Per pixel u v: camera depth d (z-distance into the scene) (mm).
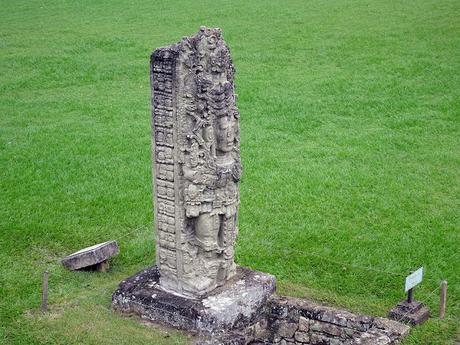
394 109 23984
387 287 13688
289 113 24016
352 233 15844
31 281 13484
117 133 22422
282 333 12430
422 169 19391
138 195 17750
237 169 11844
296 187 18375
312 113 23969
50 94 26406
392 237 15625
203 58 11281
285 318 12422
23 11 38188
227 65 11555
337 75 27359
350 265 14414
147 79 27906
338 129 22609
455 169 19391
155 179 11836
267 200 17609
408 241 15406
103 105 25172
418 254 14852
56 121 23609
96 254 13789
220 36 11453
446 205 17250
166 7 38062
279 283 13680
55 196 17609
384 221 16453
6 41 32312
